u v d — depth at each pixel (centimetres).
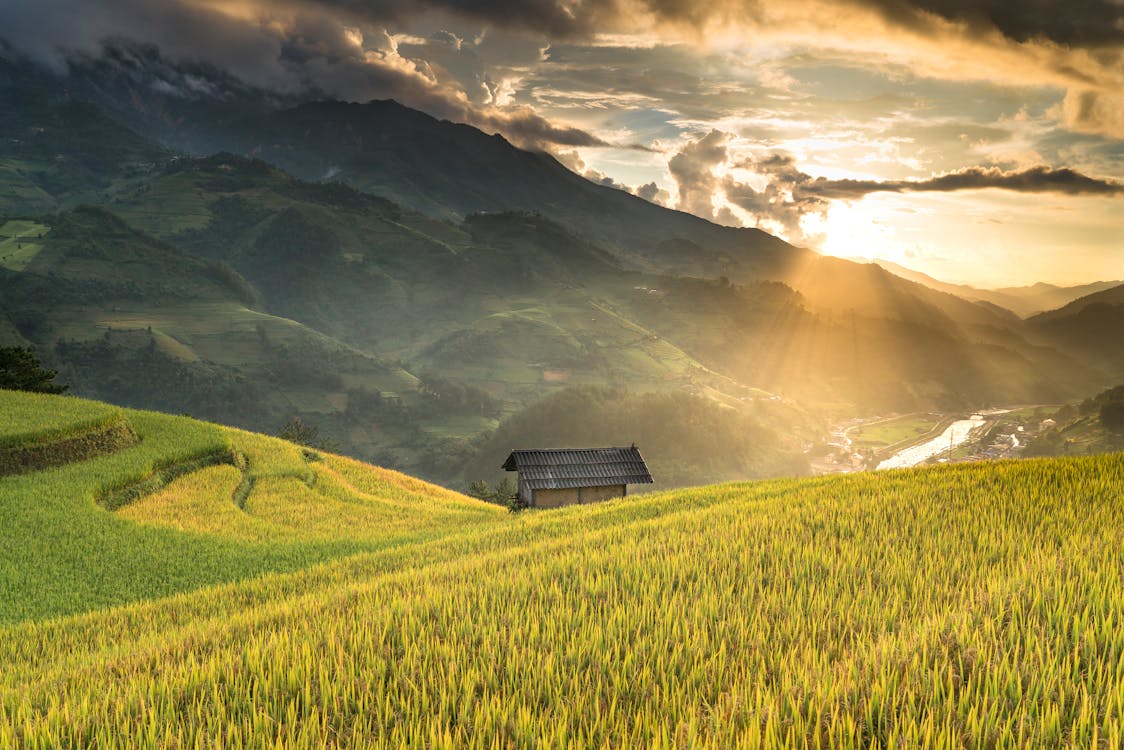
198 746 640
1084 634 676
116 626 1644
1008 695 590
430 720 660
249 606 1694
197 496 3778
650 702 668
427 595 1176
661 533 1655
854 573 1096
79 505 3162
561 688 711
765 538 1445
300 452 5456
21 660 1416
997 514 1467
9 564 2438
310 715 699
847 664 679
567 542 1698
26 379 6419
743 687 662
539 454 5000
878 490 1992
